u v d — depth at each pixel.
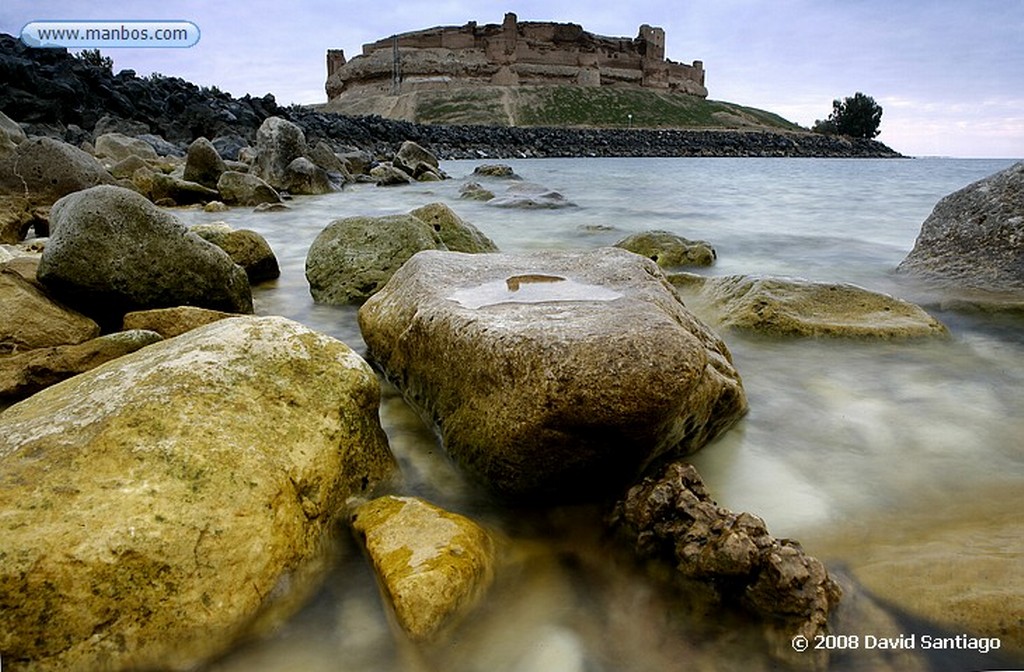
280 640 2.06
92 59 44.53
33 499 1.94
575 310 2.93
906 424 3.54
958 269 6.26
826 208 15.11
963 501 2.79
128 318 4.27
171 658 1.92
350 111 98.44
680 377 2.34
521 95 99.56
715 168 36.75
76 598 1.84
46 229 8.92
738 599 2.14
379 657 2.01
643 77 115.50
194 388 2.44
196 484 2.11
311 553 2.27
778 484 2.95
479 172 26.05
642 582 2.32
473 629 2.08
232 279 5.17
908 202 16.53
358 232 6.09
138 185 13.54
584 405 2.32
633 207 15.05
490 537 2.42
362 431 2.76
